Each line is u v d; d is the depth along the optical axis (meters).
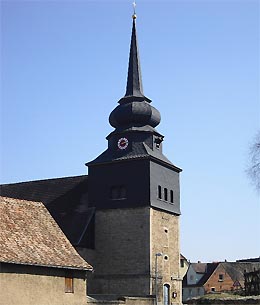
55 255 36.75
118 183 58.78
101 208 59.03
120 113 61.59
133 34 65.75
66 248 38.47
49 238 38.16
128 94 63.34
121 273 56.69
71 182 64.06
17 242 35.31
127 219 57.59
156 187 58.47
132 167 58.53
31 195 65.12
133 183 58.12
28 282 34.09
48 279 35.53
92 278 57.59
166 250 58.81
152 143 60.12
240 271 111.94
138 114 61.16
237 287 106.88
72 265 37.00
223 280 110.69
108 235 58.09
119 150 60.06
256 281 40.00
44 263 34.94
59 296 36.12
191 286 113.56
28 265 34.09
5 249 33.72
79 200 61.25
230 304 26.86
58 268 36.19
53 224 39.94
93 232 58.75
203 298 27.81
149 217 56.69
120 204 58.19
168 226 59.81
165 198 60.00
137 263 56.22
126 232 57.34
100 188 59.66
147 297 53.97
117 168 59.22
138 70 64.38
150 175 57.75
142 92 63.72
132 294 55.81
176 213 61.38
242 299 26.69
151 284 55.50
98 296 54.72
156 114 61.97
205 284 111.56
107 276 57.19
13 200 39.00
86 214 59.31
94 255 58.16
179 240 61.41
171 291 58.59
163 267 57.78
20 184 67.50
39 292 34.72
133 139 59.81
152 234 56.78
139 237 56.69
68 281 37.19
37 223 38.69
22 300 33.50
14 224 36.81
